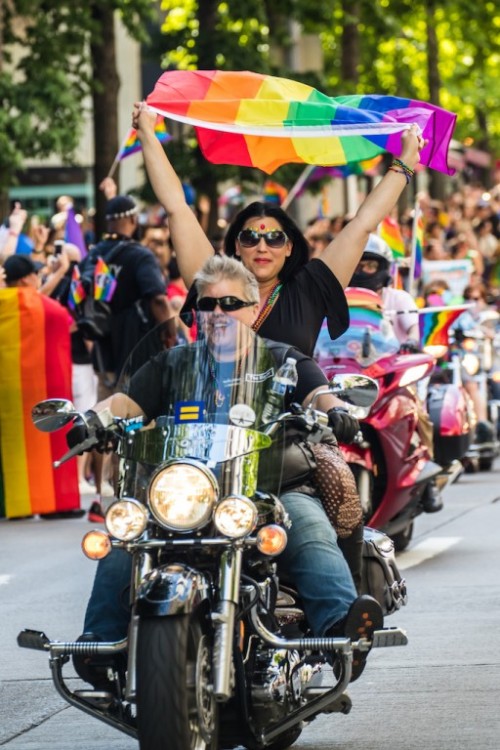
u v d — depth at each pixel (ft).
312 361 46.85
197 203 195.93
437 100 268.62
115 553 45.24
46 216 286.87
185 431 43.34
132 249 102.99
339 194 276.21
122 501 41.39
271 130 60.29
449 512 106.42
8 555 92.02
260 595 42.83
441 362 123.24
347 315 52.01
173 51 201.67
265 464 43.75
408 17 269.03
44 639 43.47
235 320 44.47
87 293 102.94
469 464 135.74
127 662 42.27
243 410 43.55
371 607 43.88
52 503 108.58
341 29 249.55
